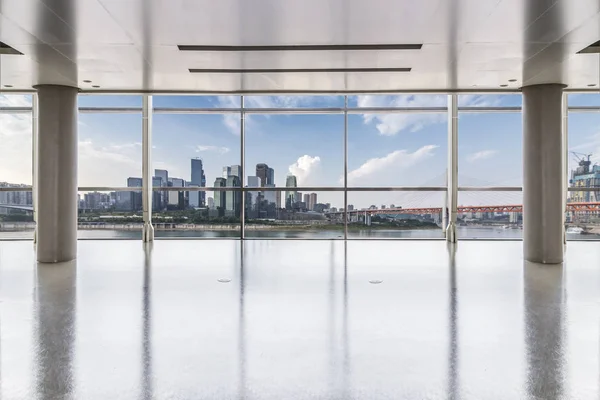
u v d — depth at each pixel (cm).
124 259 887
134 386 321
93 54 687
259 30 590
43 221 859
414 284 659
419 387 321
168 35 607
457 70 784
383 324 467
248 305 541
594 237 1245
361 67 767
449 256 930
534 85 879
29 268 789
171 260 875
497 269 784
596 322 474
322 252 984
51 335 430
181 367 355
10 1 494
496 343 411
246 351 389
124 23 562
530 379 334
